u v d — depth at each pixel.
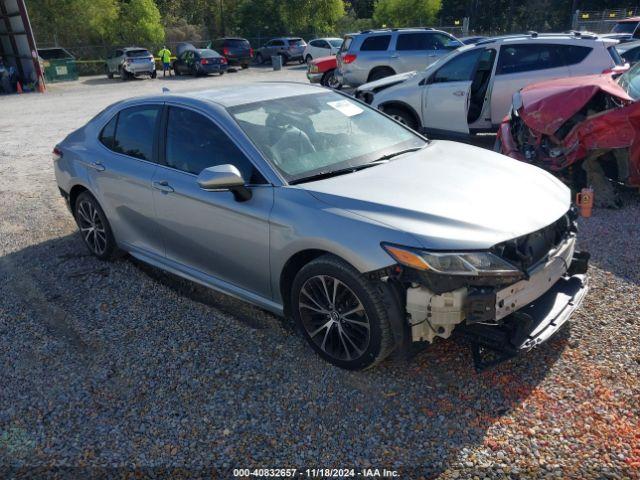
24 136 12.59
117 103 4.87
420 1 42.06
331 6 44.00
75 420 3.05
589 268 4.49
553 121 5.91
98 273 4.94
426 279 2.80
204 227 3.79
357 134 4.05
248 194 3.44
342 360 3.27
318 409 3.01
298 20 43.75
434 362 3.32
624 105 5.70
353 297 3.10
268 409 3.04
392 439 2.77
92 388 3.31
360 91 10.30
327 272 3.13
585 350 3.37
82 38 41.88
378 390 3.12
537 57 8.34
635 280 4.23
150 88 23.55
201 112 3.93
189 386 3.27
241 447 2.79
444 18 56.78
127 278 4.80
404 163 3.72
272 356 3.51
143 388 3.28
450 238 2.82
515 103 6.63
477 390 3.07
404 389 3.12
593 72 8.20
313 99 4.28
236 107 3.90
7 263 5.33
